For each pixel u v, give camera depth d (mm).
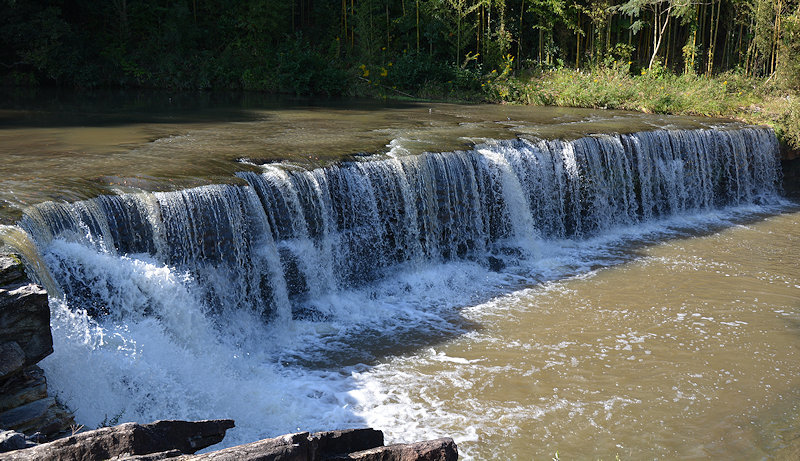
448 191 12445
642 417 7852
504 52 28828
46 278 7066
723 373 8977
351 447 4914
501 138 14453
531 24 30828
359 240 11344
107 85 27000
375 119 17812
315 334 9922
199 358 8297
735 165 18594
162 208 8727
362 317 10547
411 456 4754
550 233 14633
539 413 7887
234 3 29391
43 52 24469
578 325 10422
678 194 17453
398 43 29547
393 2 29984
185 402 7453
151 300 8211
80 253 7773
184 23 28156
